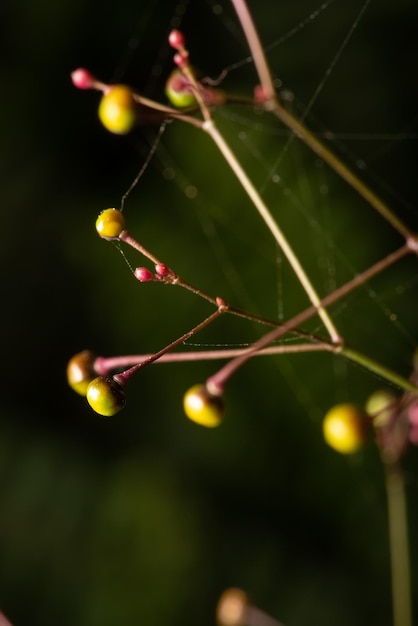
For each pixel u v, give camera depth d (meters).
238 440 0.27
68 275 0.28
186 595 0.27
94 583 0.27
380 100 0.28
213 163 0.28
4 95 0.28
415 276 0.27
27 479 0.28
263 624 0.23
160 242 0.28
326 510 0.28
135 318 0.28
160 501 0.27
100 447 0.28
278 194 0.27
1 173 0.28
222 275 0.27
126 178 0.28
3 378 0.29
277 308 0.27
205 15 0.28
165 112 0.21
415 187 0.28
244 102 0.21
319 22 0.28
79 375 0.21
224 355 0.20
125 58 0.29
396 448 0.22
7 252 0.28
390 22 0.28
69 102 0.29
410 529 0.27
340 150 0.28
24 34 0.29
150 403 0.28
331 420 0.21
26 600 0.27
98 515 0.27
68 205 0.28
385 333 0.27
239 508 0.28
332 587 0.27
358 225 0.27
